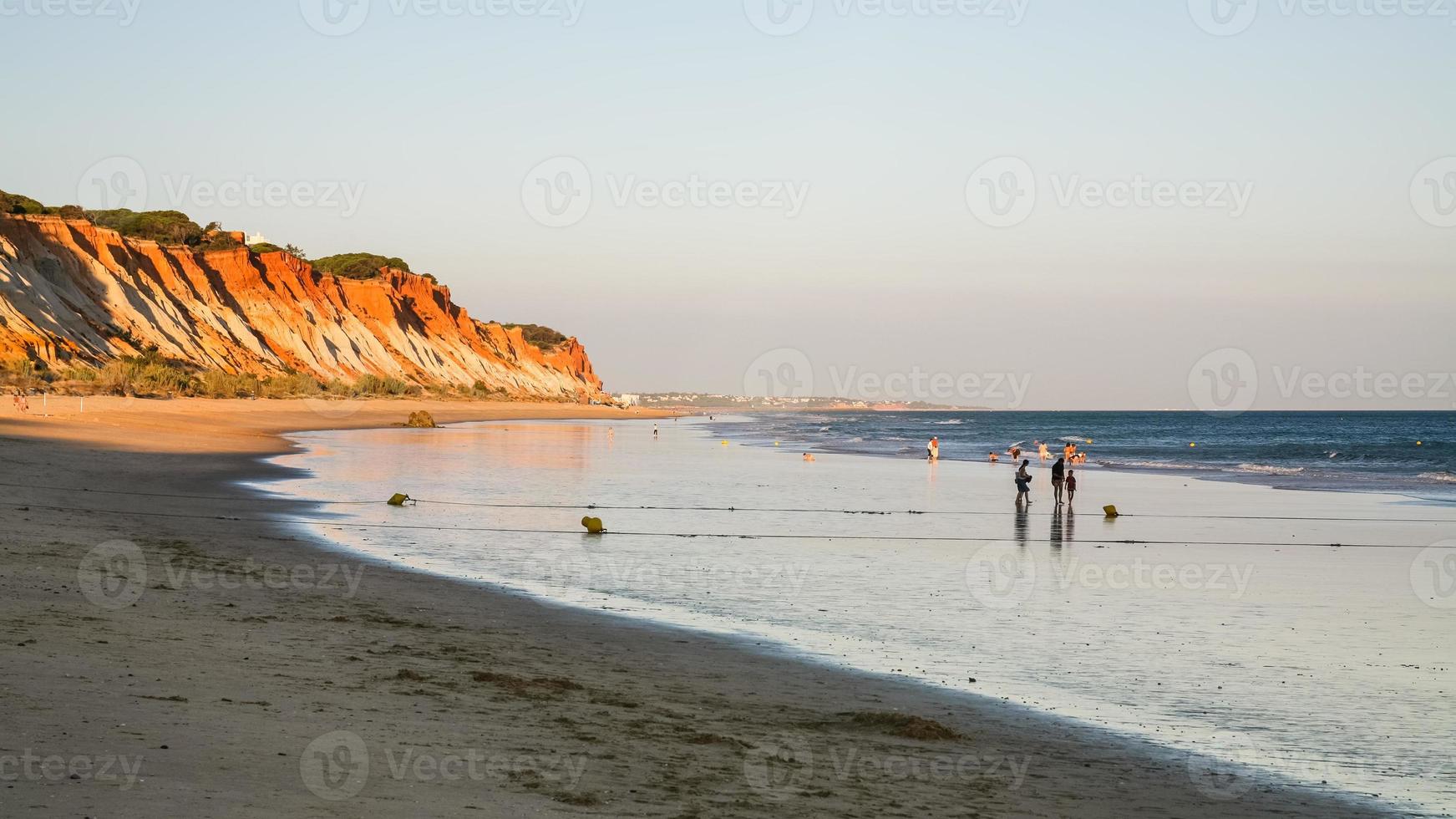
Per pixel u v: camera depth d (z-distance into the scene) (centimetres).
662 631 1302
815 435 10262
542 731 804
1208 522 2723
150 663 905
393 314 16562
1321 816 732
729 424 14925
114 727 704
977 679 1098
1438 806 757
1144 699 1028
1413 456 6581
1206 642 1294
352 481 3394
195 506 2400
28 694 762
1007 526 2591
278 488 3019
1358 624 1412
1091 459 6297
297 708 805
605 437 8150
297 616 1226
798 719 914
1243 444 8844
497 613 1363
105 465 3225
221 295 12938
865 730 888
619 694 963
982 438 9775
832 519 2691
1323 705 1014
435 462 4500
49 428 4494
